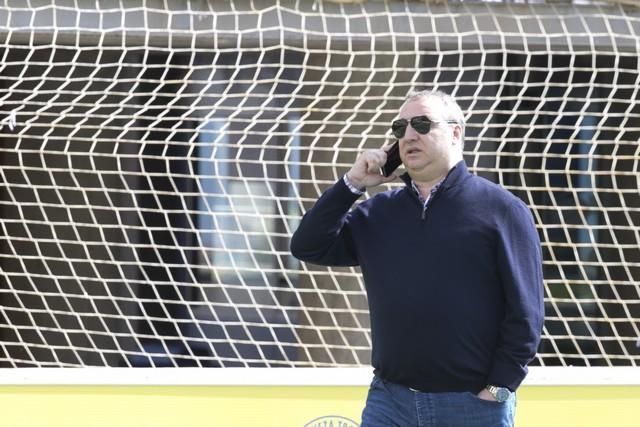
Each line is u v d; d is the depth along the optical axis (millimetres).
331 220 12609
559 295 27203
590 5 22297
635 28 22172
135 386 17641
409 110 12508
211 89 25938
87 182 27891
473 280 11984
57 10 21625
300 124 22500
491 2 22234
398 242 12266
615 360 27594
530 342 11820
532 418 17594
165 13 21922
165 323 28000
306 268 26625
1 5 21422
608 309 27359
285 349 27188
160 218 27484
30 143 27531
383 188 24188
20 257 24062
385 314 12297
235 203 26516
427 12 22141
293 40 22625
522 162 22781
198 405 17641
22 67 26000
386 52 21734
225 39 22672
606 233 26781
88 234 28328
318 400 17672
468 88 25297
